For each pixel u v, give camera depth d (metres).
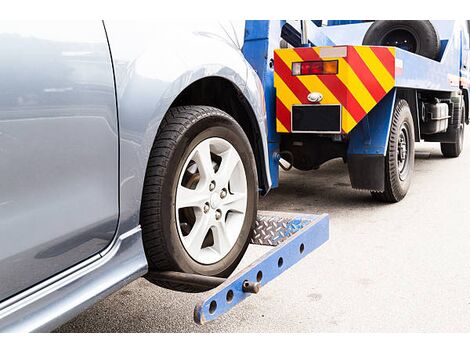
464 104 7.97
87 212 1.72
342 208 4.55
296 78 3.90
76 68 1.65
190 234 2.27
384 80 4.01
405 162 4.84
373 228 3.91
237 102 2.76
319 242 2.64
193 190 2.25
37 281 1.59
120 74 1.83
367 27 6.30
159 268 2.17
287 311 2.53
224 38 2.59
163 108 2.00
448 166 6.75
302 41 4.49
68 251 1.68
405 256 3.28
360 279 2.92
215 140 2.35
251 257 3.26
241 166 2.53
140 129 1.91
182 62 2.12
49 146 1.56
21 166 1.47
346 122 3.79
